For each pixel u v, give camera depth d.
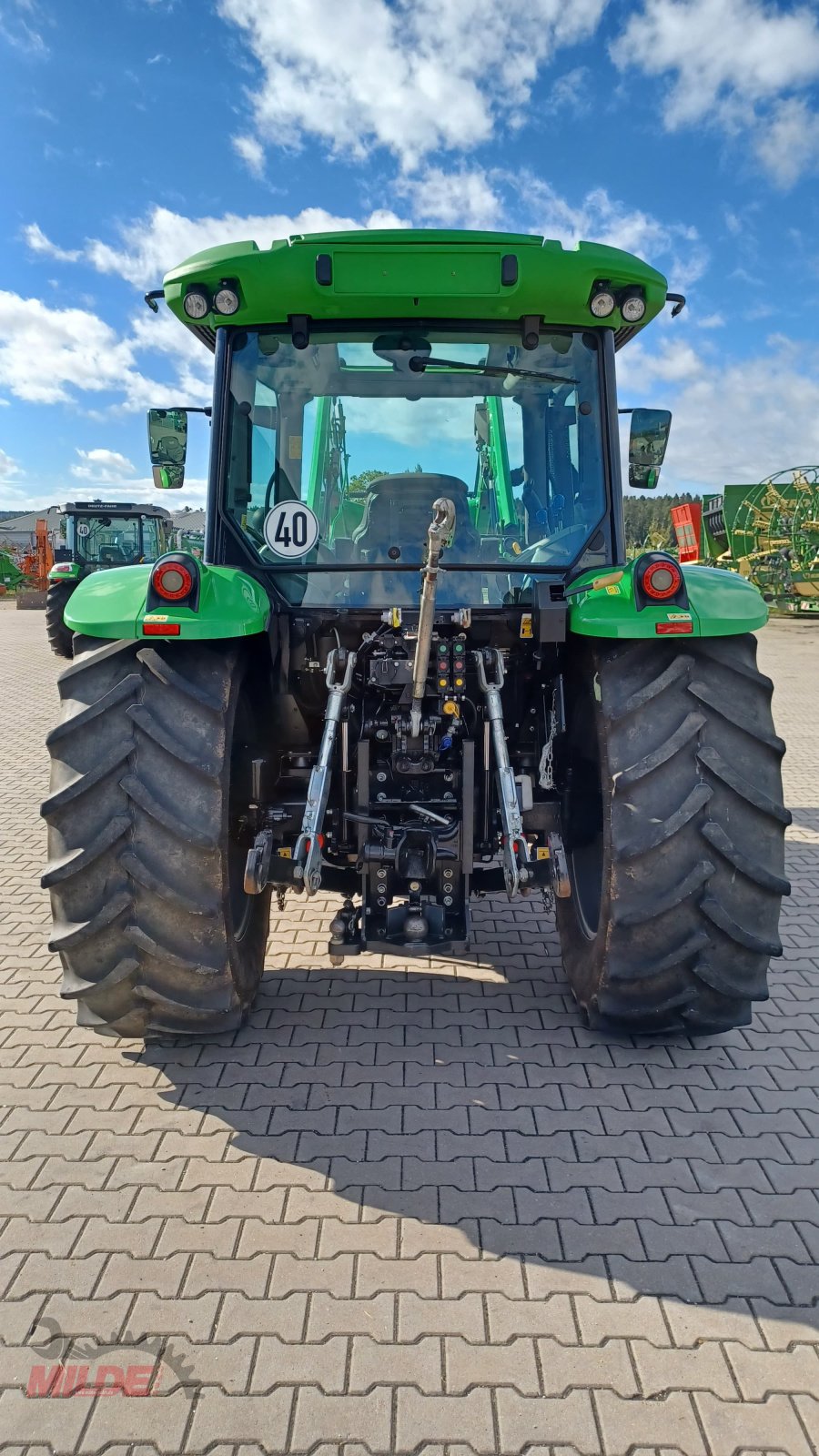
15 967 3.68
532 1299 2.02
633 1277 2.08
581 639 3.04
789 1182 2.40
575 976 3.19
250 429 3.20
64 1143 2.53
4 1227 2.22
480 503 3.20
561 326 3.14
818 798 6.49
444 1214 2.27
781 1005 3.40
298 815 3.08
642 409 3.64
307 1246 2.16
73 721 2.66
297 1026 3.17
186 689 2.65
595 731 2.91
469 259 2.92
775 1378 1.84
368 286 2.94
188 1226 2.22
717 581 2.86
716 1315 1.98
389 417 3.21
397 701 3.08
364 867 2.97
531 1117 2.66
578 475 3.22
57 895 2.70
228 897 2.74
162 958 2.66
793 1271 2.11
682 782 2.69
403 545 3.18
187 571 2.62
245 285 2.98
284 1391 1.80
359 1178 2.39
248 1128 2.60
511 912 4.27
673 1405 1.78
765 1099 2.77
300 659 3.07
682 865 2.69
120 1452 1.69
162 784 2.63
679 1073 2.90
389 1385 1.81
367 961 3.73
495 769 3.06
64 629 13.09
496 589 3.15
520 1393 1.80
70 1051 3.01
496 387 3.20
